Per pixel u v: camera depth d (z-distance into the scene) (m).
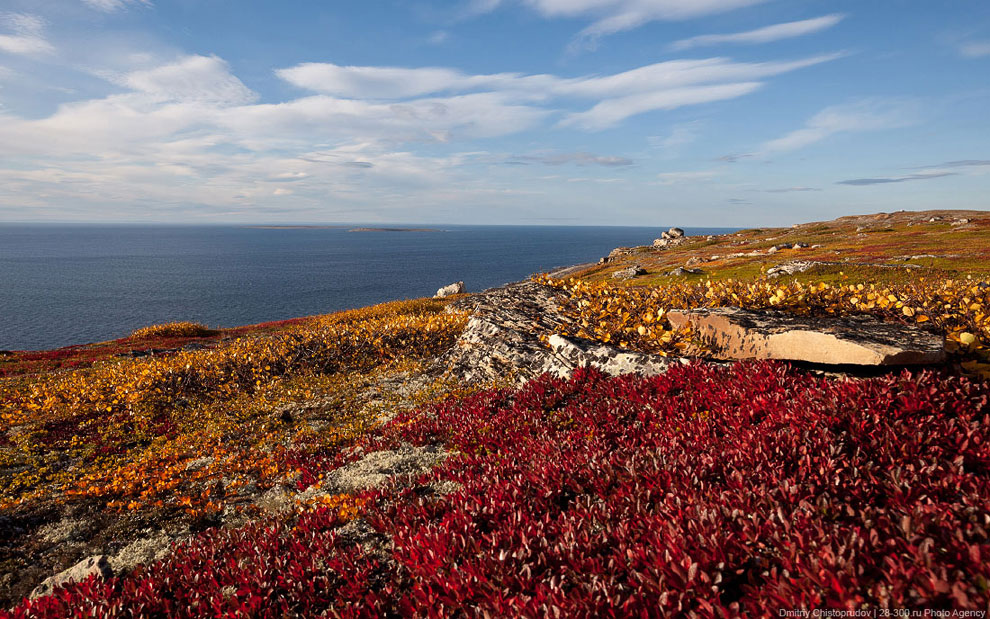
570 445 6.84
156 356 25.47
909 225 104.56
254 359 19.09
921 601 2.63
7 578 6.65
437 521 5.66
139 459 11.19
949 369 7.44
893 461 4.27
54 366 25.91
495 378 13.50
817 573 3.00
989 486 3.58
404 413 12.03
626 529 4.11
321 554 5.63
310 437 11.68
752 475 4.54
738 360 9.34
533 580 3.87
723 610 2.95
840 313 10.73
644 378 9.20
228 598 4.94
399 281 191.00
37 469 11.09
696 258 89.06
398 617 4.40
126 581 5.50
